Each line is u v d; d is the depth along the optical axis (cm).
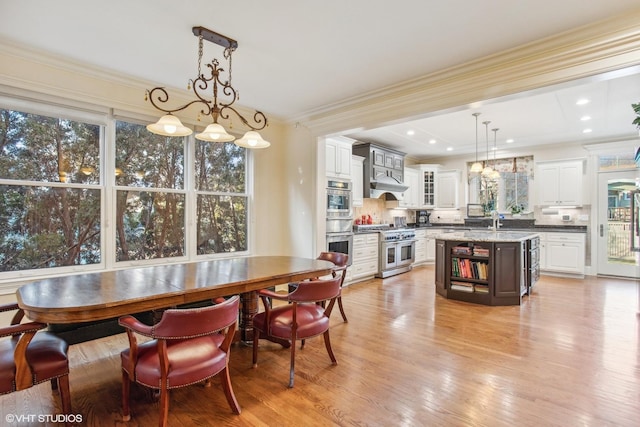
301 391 221
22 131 296
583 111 456
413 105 366
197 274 249
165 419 168
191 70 329
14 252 292
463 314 387
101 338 314
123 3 221
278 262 312
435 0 217
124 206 355
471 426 182
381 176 641
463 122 514
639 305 419
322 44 277
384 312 395
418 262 751
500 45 276
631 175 595
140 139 369
